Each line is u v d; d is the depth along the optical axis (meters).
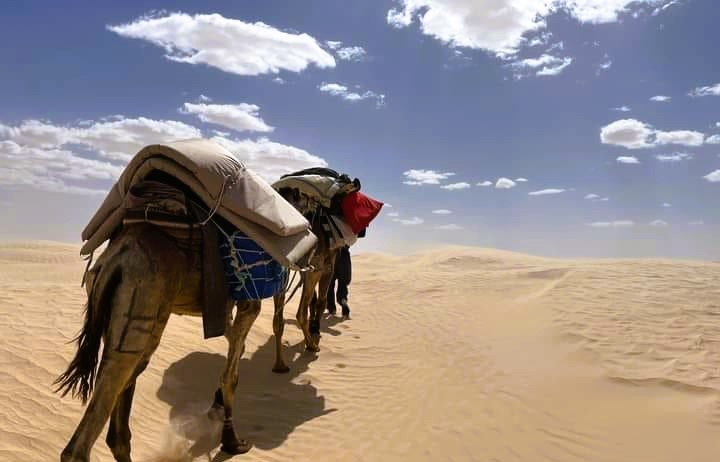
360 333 10.59
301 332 10.25
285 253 4.97
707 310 10.79
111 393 3.75
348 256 12.23
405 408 6.67
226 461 5.23
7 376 6.09
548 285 14.12
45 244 32.97
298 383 7.61
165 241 4.25
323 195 8.31
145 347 3.97
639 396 6.77
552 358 8.38
